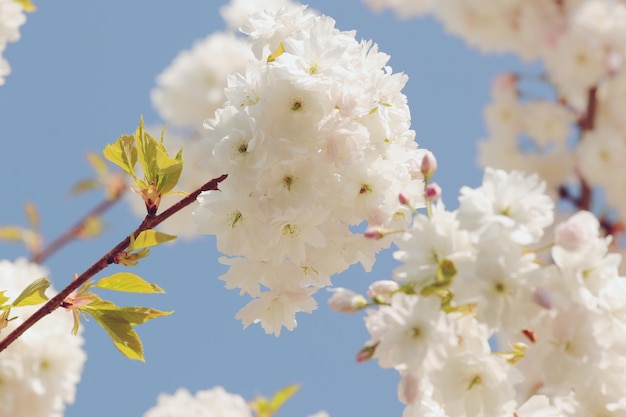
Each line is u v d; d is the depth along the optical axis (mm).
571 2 3037
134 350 1331
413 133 1322
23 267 1570
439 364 1214
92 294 1327
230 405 1924
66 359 1548
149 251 1311
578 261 1221
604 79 2938
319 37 1299
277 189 1291
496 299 1210
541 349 1227
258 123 1284
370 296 1233
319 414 1896
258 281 1332
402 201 1248
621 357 1239
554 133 2984
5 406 1517
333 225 1312
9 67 1565
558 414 1263
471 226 1211
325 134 1285
